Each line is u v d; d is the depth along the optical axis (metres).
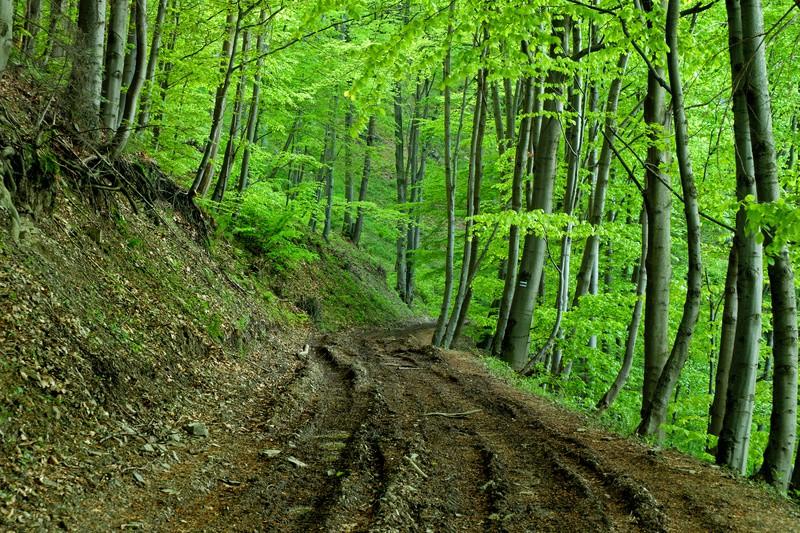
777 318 7.02
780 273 6.98
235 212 18.36
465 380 11.70
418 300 38.38
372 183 41.94
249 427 7.39
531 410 9.19
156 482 5.12
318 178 32.12
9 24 7.41
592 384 17.05
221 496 5.19
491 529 4.82
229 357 9.89
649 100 10.03
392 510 4.88
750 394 7.41
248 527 4.57
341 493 5.21
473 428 8.14
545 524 4.92
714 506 5.45
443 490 5.66
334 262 26.72
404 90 32.16
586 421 8.82
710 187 11.58
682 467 6.66
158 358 7.66
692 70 9.34
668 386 8.14
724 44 9.79
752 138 7.06
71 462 4.81
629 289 18.42
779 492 6.36
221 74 15.28
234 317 11.59
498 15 7.91
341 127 25.84
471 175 17.31
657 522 4.90
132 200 10.73
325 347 14.89
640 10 7.80
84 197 8.91
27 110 8.68
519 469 6.38
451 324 17.23
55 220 7.78
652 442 7.82
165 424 6.51
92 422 5.55
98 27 9.83
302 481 5.67
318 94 24.95
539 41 8.33
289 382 10.03
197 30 14.90
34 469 4.46
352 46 19.78
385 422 8.06
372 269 32.91
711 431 10.18
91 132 9.87
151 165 13.04
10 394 4.87
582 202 18.53
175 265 10.91
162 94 15.92
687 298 7.98
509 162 18.80
